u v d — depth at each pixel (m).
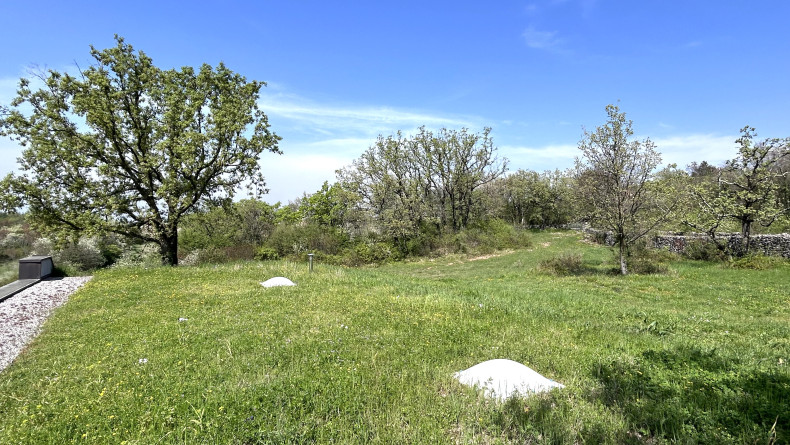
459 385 5.59
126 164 21.28
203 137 21.22
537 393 5.23
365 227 38.59
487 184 48.22
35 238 34.66
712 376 5.64
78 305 11.34
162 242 23.05
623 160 20.47
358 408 4.81
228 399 4.92
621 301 13.84
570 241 41.44
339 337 7.94
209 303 11.44
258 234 34.28
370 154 39.69
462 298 12.66
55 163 20.11
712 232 24.55
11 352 7.75
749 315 11.75
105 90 20.12
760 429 4.14
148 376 5.95
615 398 5.08
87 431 4.39
